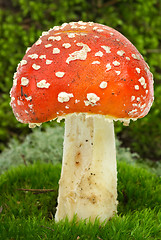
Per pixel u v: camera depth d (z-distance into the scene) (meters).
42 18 0.85
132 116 0.40
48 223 0.43
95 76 0.39
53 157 0.60
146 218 0.44
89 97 0.39
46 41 0.41
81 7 0.85
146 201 0.48
